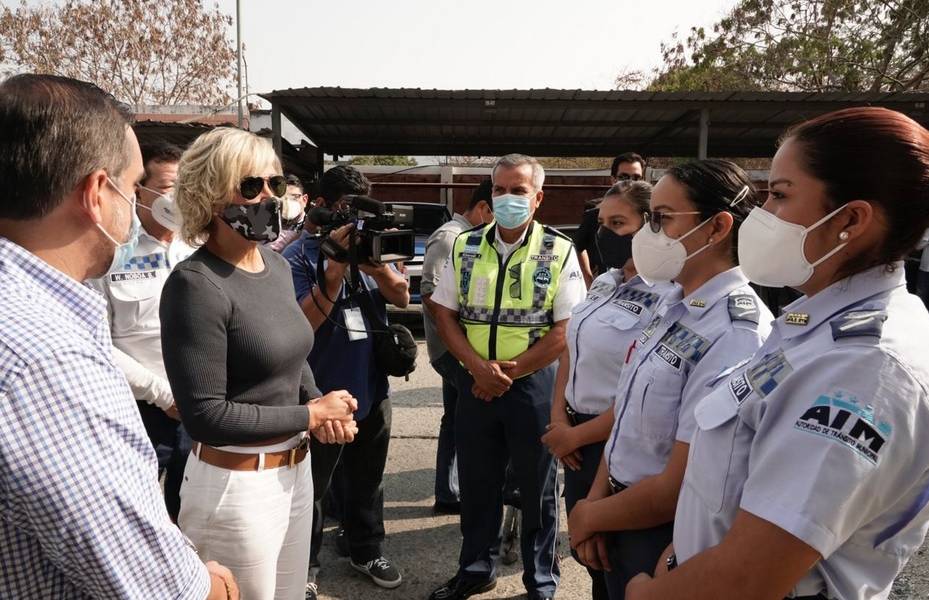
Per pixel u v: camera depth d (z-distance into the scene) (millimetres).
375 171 13734
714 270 1769
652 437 1754
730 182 1733
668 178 1793
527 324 2725
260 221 1747
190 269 1711
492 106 8023
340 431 1941
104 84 21062
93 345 1020
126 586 1006
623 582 1759
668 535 1685
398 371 2871
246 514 1754
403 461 4383
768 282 1216
